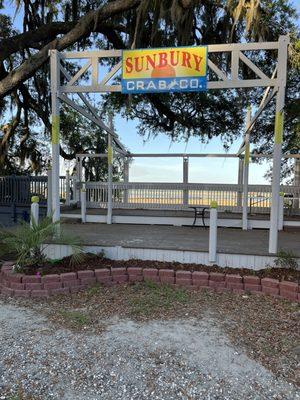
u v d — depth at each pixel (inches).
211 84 216.2
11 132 628.4
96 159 698.2
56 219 228.4
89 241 253.3
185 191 449.1
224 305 168.6
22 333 134.8
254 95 533.6
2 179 503.5
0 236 214.8
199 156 435.5
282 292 181.0
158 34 414.3
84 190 393.4
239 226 368.8
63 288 183.0
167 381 103.7
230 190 438.3
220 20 438.9
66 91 236.5
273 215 209.6
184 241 259.8
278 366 113.0
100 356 117.3
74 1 508.7
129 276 200.5
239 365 113.2
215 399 95.8
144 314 154.3
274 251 210.2
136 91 224.4
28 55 522.0
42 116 585.0
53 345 124.8
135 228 346.0
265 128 567.2
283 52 206.4
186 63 216.7
